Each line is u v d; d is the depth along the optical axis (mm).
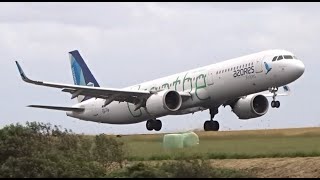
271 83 155500
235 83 159750
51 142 93562
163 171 72812
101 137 96000
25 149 87125
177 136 118812
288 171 83500
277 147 104750
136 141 125812
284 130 136875
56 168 80250
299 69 152125
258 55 157250
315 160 85562
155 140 129250
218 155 98625
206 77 165000
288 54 154625
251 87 158750
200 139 126688
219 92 163875
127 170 76750
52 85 163125
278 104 160000
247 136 127750
